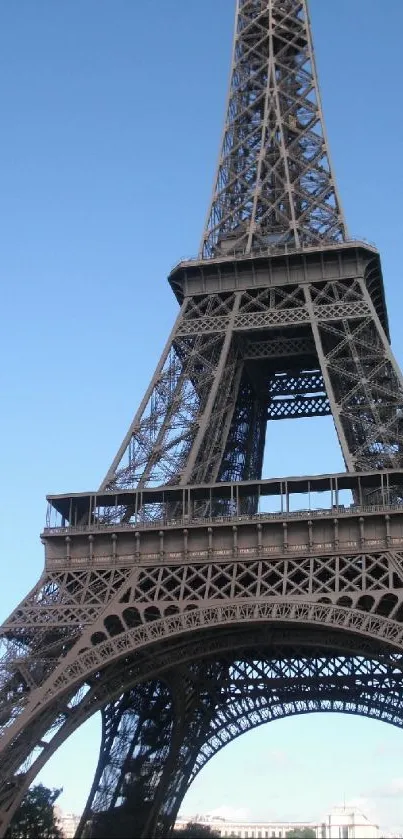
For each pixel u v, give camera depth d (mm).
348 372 114375
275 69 144125
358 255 122938
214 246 130750
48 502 108312
